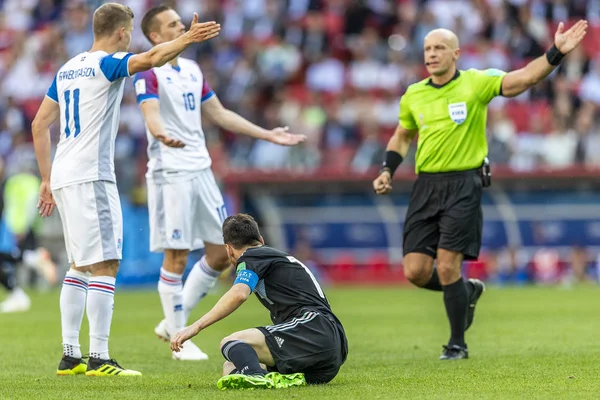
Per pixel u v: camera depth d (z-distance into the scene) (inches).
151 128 1157.1
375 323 1707.7
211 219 1249.4
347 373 961.5
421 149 1146.7
